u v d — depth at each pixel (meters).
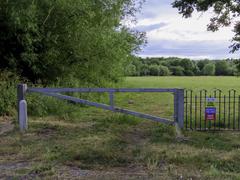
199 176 5.69
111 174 5.82
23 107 9.37
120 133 9.17
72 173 5.88
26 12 13.48
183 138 8.59
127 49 19.86
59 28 15.56
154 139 8.48
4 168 6.18
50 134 9.02
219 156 6.86
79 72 17.33
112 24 18.05
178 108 9.55
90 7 16.03
